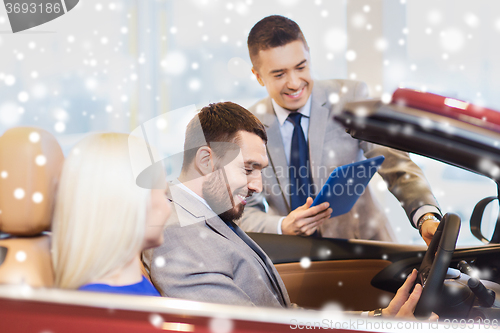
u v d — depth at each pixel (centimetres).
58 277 69
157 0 335
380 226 181
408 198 145
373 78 259
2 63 307
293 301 129
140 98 336
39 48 315
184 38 333
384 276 129
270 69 160
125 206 67
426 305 81
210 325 61
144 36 337
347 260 131
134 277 74
